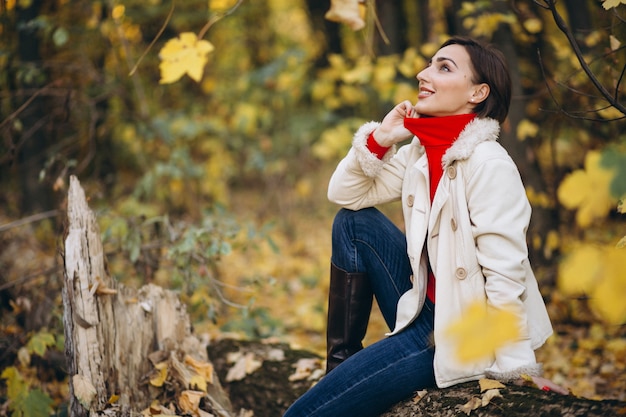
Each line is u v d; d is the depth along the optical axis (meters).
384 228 2.26
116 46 5.11
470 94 2.08
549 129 4.24
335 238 2.31
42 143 4.87
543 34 4.09
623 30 2.41
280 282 5.42
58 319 3.12
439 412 1.96
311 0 7.46
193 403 2.44
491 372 1.95
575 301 4.04
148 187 4.57
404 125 2.13
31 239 4.28
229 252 3.20
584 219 1.25
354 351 2.33
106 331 2.42
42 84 4.70
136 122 5.15
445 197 2.02
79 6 4.88
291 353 3.06
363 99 5.60
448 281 2.01
